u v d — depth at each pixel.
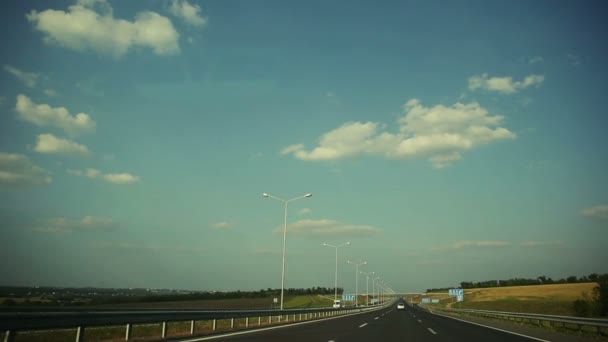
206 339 18.95
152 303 75.44
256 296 148.50
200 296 138.38
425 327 30.84
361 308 79.12
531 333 25.89
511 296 130.38
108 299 85.12
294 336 21.48
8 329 12.06
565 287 137.88
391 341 20.12
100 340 17.48
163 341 17.92
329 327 28.92
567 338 22.33
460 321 41.19
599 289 60.66
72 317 14.45
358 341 19.72
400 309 90.31
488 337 22.88
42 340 17.03
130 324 17.70
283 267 43.84
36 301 49.12
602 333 24.64
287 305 97.75
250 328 27.16
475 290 182.00
